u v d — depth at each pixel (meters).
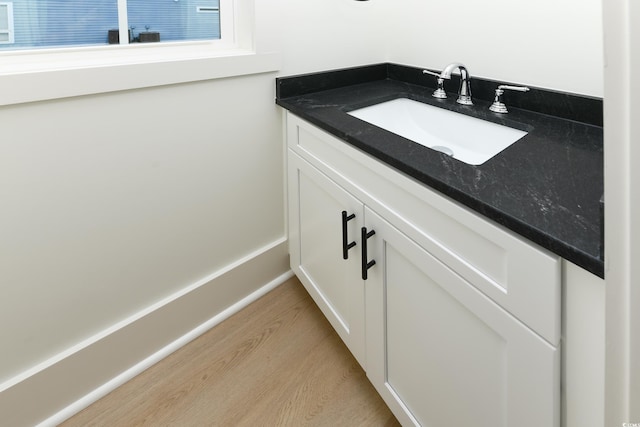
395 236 1.00
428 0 1.57
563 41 1.19
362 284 1.20
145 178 1.34
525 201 0.71
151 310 1.44
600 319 0.58
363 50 1.75
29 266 1.15
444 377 0.93
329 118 1.27
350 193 1.19
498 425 0.80
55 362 1.23
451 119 1.39
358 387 1.37
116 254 1.33
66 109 1.13
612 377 0.43
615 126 0.38
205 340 1.57
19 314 1.16
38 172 1.12
